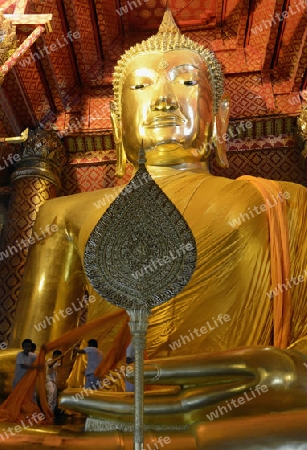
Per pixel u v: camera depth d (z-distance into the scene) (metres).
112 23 8.77
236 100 8.29
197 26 9.08
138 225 2.94
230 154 7.99
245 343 4.93
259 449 3.00
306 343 4.45
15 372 4.56
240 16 8.50
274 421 3.08
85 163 8.09
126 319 4.72
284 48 8.16
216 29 9.06
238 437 3.07
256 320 5.02
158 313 5.02
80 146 8.13
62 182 8.04
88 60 8.68
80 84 8.66
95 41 8.59
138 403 2.63
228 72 8.51
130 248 2.92
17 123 7.78
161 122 6.21
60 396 3.56
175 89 6.41
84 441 3.24
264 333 4.95
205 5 8.88
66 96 8.51
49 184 7.50
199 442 3.14
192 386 3.53
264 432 3.04
